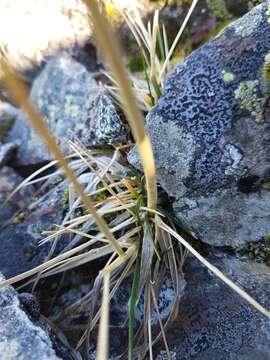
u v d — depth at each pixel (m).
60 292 0.31
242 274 0.28
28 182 0.35
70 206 0.32
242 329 0.27
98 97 0.35
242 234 0.27
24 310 0.25
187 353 0.27
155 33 0.32
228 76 0.24
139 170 0.30
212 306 0.28
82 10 0.41
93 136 0.34
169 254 0.28
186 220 0.27
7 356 0.23
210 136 0.25
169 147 0.26
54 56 0.43
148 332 0.28
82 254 0.29
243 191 0.25
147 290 0.28
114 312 0.30
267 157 0.24
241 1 0.36
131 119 0.17
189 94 0.25
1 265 0.32
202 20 0.37
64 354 0.25
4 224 0.35
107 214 0.30
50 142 0.15
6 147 0.39
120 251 0.25
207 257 0.29
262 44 0.24
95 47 0.42
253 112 0.24
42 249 0.32
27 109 0.14
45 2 0.42
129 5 0.39
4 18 0.43
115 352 0.28
